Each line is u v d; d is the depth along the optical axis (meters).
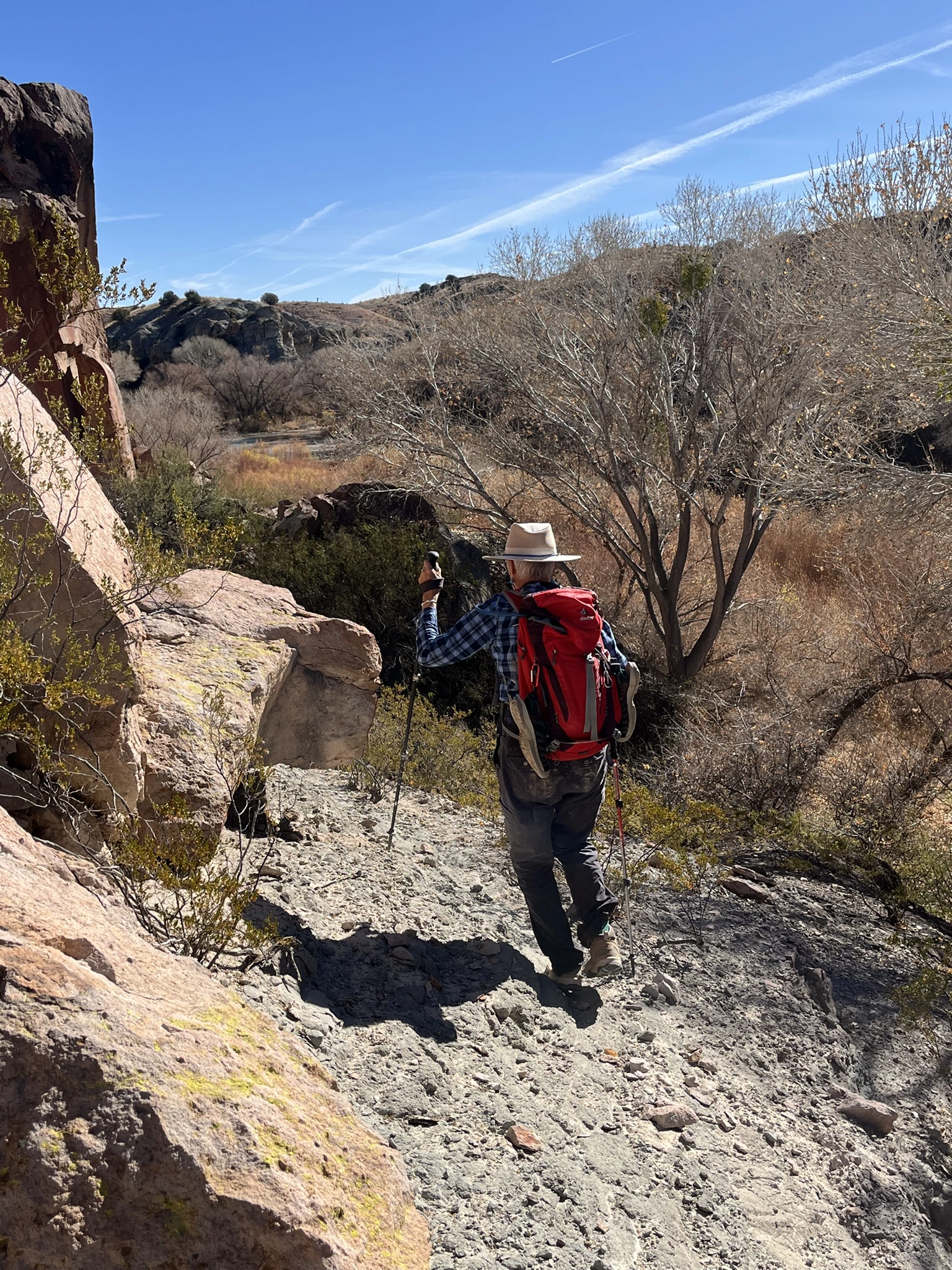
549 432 14.11
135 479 13.83
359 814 5.24
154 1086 1.59
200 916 2.90
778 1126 3.30
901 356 10.13
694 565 15.31
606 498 14.87
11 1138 1.48
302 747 4.54
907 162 9.96
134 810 3.05
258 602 4.59
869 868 5.91
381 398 14.63
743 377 12.70
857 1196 3.07
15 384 3.32
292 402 46.91
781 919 5.02
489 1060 3.07
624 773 7.84
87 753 2.90
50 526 2.86
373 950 3.55
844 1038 4.05
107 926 2.08
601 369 13.35
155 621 4.00
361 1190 1.75
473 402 14.77
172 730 3.37
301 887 3.93
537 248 14.23
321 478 24.52
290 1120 1.74
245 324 64.88
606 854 5.14
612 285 13.42
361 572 12.43
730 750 7.84
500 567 14.33
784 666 12.21
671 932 4.58
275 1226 1.52
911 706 10.70
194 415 30.12
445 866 4.77
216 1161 1.56
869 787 7.80
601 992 3.85
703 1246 2.55
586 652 3.36
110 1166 1.50
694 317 13.16
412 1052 2.93
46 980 1.66
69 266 3.19
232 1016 1.97
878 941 5.10
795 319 11.90
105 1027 1.64
